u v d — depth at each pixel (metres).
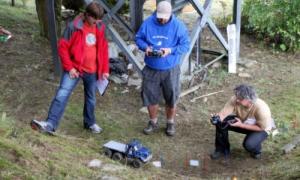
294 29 9.82
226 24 11.49
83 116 6.62
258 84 8.50
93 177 3.59
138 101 7.62
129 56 8.02
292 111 7.44
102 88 6.27
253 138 5.93
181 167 5.91
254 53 9.92
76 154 4.12
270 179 5.02
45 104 7.22
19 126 4.32
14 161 3.29
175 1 8.19
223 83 8.45
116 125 6.86
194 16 11.60
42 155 3.64
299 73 9.02
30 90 7.64
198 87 8.14
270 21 10.13
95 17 5.79
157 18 6.12
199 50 8.93
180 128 6.91
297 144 6.30
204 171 5.82
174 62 6.30
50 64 8.67
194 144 6.51
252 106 5.93
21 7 13.82
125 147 5.25
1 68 8.36
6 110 6.90
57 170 3.44
